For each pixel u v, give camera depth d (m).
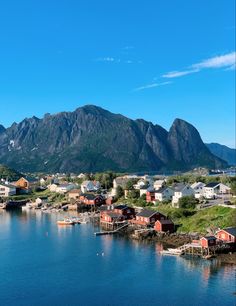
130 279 90.62
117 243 125.06
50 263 104.75
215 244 106.50
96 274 94.81
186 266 97.81
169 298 79.50
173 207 164.25
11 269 100.31
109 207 183.62
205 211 141.75
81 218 175.50
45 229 153.75
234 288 83.06
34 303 79.06
